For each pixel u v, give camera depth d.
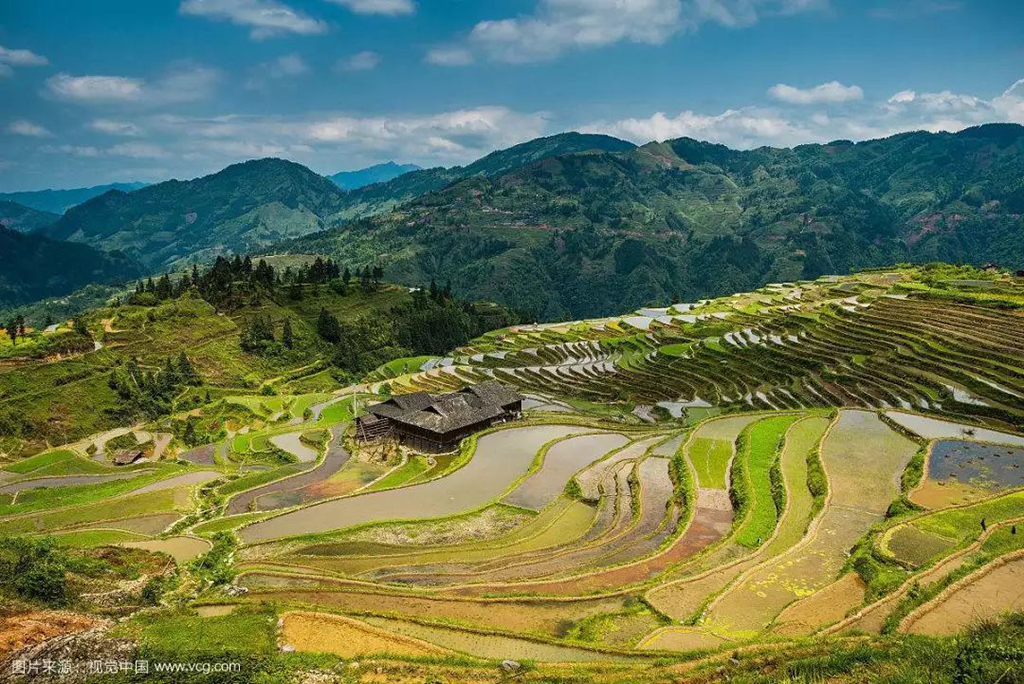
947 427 65.94
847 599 34.03
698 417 89.69
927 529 40.41
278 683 25.30
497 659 28.75
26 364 118.62
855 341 106.38
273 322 169.50
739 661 25.66
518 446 76.31
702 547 44.81
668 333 149.88
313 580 42.00
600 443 76.69
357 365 165.50
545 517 53.75
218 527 55.00
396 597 37.97
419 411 87.56
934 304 116.88
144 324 147.12
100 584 40.09
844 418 70.62
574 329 176.25
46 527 58.84
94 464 91.69
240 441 97.19
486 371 135.62
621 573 41.00
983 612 28.59
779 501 49.94
